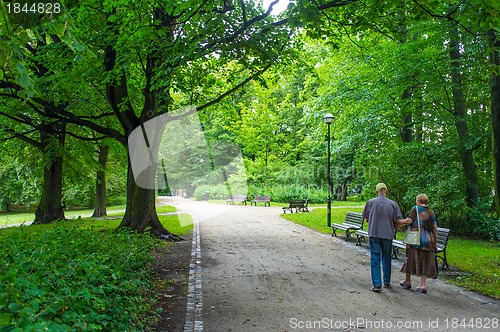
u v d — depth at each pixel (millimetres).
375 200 6848
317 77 14094
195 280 7098
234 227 15211
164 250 10016
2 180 34750
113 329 3715
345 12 8750
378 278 6496
